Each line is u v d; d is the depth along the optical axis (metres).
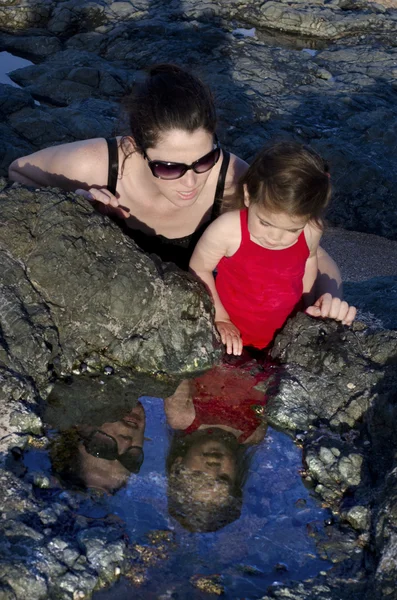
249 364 3.31
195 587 2.23
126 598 2.18
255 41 9.59
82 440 2.74
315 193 3.24
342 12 10.55
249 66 8.84
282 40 9.94
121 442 2.76
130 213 3.82
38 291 3.10
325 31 10.06
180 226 3.87
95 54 9.02
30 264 3.10
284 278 3.49
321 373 3.18
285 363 3.29
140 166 3.64
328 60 9.38
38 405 2.87
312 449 2.80
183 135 3.25
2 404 2.75
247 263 3.46
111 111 7.86
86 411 2.90
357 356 3.22
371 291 4.71
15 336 2.94
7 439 2.64
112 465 2.65
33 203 3.21
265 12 10.25
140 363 3.18
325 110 8.24
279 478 2.69
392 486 2.49
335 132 7.88
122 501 2.50
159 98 3.27
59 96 8.36
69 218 3.19
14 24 9.87
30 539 2.24
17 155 6.97
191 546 2.37
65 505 2.43
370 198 7.09
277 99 8.34
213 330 3.35
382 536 2.36
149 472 2.64
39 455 2.64
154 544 2.36
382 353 3.23
